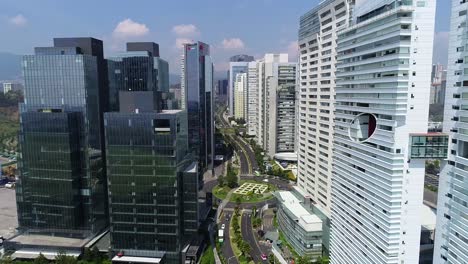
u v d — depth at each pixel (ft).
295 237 451.53
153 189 402.31
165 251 414.21
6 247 435.12
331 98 428.97
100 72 471.62
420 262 397.80
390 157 266.77
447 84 259.19
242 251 438.81
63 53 433.89
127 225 413.80
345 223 343.05
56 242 440.86
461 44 242.17
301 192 530.27
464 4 235.81
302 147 543.80
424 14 247.50
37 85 435.53
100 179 473.67
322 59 456.45
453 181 257.96
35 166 439.22
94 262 408.46
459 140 249.96
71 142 427.33
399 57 252.21
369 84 294.25
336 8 411.75
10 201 648.38
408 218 271.90
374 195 290.56
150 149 394.52
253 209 575.79
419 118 260.62
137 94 409.90
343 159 343.26
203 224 504.43
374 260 291.99
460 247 250.78
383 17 264.31
